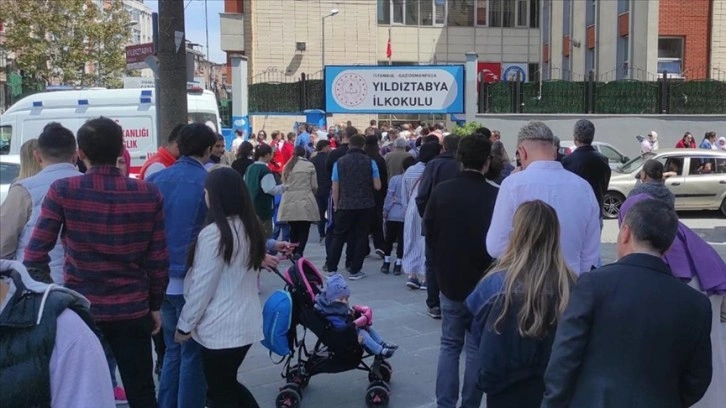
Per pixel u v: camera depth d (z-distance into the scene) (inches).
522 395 129.0
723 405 142.7
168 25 344.8
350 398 210.7
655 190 153.9
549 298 125.9
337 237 366.9
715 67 957.8
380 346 202.4
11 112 505.4
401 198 373.4
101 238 144.6
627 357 101.2
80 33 1129.4
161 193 167.8
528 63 1590.8
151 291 153.3
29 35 1117.1
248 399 165.2
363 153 366.3
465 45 1560.0
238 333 156.7
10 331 74.7
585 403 102.5
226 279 156.4
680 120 832.9
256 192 336.5
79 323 79.0
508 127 834.2
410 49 1531.7
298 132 757.3
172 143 228.1
